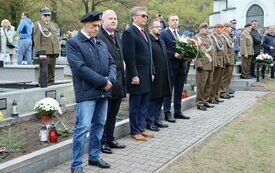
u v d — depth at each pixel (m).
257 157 6.28
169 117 8.68
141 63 7.02
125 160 6.03
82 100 5.21
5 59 13.73
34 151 5.84
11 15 30.50
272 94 13.02
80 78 5.22
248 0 42.12
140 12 7.03
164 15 38.03
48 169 5.58
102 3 30.92
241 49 14.92
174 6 42.88
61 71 11.87
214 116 9.34
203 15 48.22
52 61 10.39
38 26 10.22
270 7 41.28
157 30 7.58
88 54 5.23
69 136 6.78
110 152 6.35
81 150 5.30
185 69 8.92
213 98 11.15
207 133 7.71
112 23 6.22
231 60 11.95
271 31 16.62
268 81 15.61
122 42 6.95
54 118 7.98
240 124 8.50
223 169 5.73
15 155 5.74
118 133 7.29
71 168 5.38
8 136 6.29
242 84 14.29
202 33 10.10
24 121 8.03
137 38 6.97
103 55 5.41
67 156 5.95
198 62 9.97
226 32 11.99
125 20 30.80
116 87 6.27
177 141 7.11
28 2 30.25
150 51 7.15
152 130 7.86
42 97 8.88
